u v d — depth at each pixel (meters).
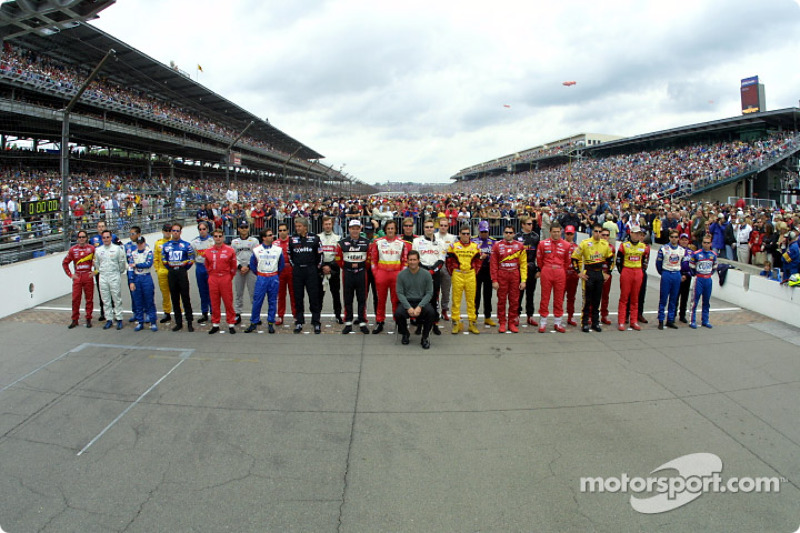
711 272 7.62
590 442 4.05
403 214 17.39
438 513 3.14
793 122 34.53
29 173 21.64
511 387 5.17
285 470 3.63
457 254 7.02
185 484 3.46
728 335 7.29
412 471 3.61
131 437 4.11
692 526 3.06
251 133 46.44
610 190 37.25
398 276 6.51
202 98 33.78
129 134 24.50
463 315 8.73
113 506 3.22
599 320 7.93
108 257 7.21
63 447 3.97
